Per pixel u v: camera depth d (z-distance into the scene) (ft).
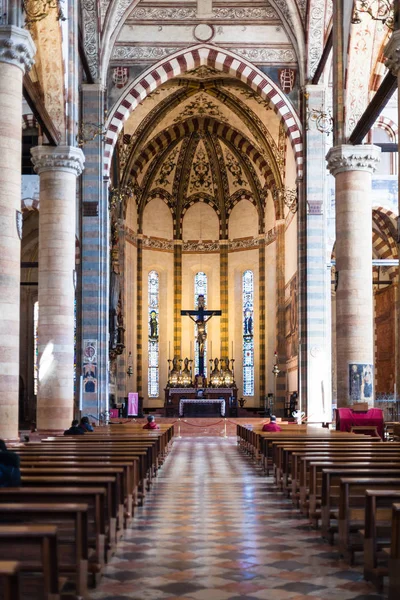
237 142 148.36
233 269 163.02
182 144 156.76
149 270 160.97
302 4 105.50
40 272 75.61
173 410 148.05
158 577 26.96
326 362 104.42
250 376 159.94
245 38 107.65
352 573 27.48
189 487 53.67
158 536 34.81
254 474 62.59
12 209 51.55
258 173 155.53
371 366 77.77
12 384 50.85
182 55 107.14
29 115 108.47
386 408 119.34
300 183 107.45
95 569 25.41
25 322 144.05
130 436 61.52
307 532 35.73
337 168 79.10
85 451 42.16
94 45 104.47
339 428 74.08
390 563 22.93
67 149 75.20
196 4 107.65
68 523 23.84
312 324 104.78
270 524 37.99
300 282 106.73
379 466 33.68
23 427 126.11
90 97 104.73
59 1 65.16
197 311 152.15
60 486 27.81
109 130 106.01
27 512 21.47
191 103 140.77
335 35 79.46
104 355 103.30
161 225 162.91
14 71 52.06
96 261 104.01
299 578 26.73
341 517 29.68
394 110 112.27
